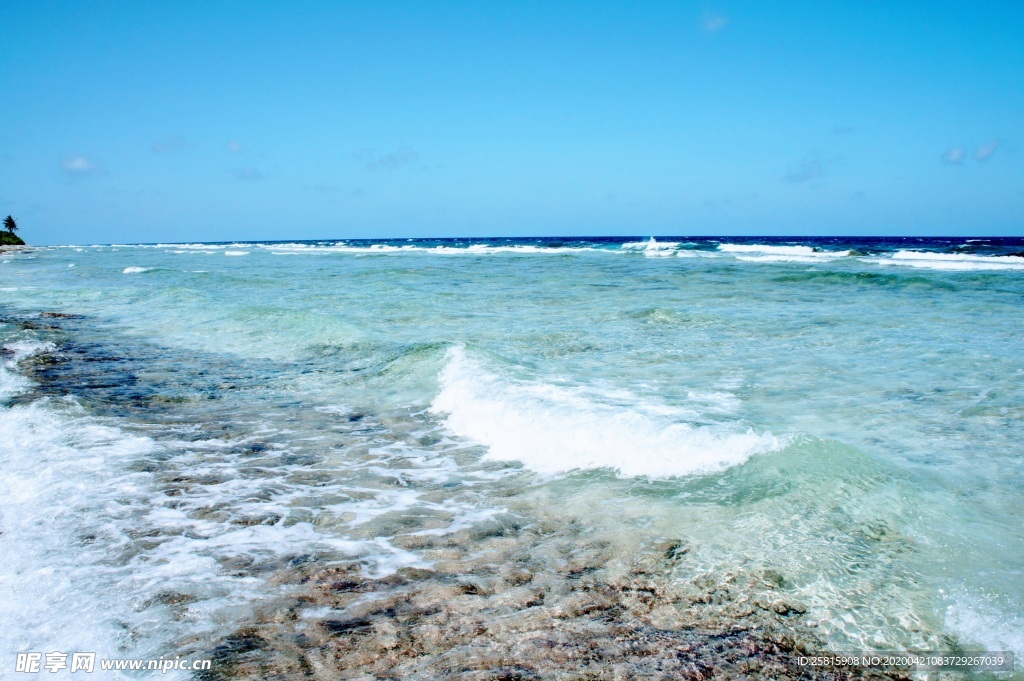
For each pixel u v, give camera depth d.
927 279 19.64
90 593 3.49
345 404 7.79
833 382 7.90
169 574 3.72
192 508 4.76
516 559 3.90
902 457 5.20
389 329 12.72
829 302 15.97
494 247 66.06
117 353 11.22
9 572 3.71
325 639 3.08
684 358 9.56
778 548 3.79
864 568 3.55
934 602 3.23
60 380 9.11
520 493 5.01
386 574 3.75
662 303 16.30
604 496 4.80
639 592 3.46
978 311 13.77
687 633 3.10
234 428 6.84
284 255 57.91
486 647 3.01
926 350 9.68
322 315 13.96
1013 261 29.25
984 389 7.37
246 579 3.68
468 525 4.44
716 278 23.39
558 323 13.16
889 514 4.14
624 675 2.79
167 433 6.65
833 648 2.96
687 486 4.81
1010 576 3.41
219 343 12.02
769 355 9.68
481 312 15.12
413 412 7.40
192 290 20.30
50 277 31.75
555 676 2.79
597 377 8.27
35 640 3.05
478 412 6.97
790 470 4.77
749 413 6.49
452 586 3.59
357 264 38.53
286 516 4.64
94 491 5.05
